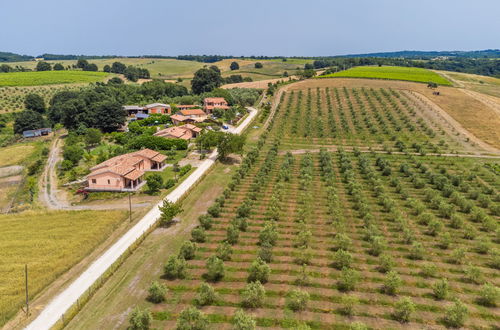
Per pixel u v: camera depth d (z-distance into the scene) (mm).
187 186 67750
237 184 68438
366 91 153375
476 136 100000
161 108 141625
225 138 82875
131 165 71938
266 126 119688
